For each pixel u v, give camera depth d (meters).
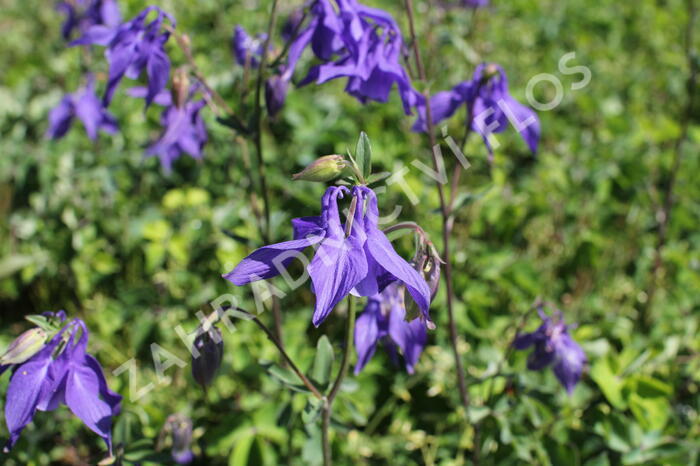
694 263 0.55
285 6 0.70
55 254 0.57
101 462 0.38
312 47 0.38
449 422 0.47
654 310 0.55
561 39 0.88
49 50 0.87
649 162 0.65
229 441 0.44
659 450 0.43
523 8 0.88
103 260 0.57
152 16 0.60
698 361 0.48
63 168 0.63
